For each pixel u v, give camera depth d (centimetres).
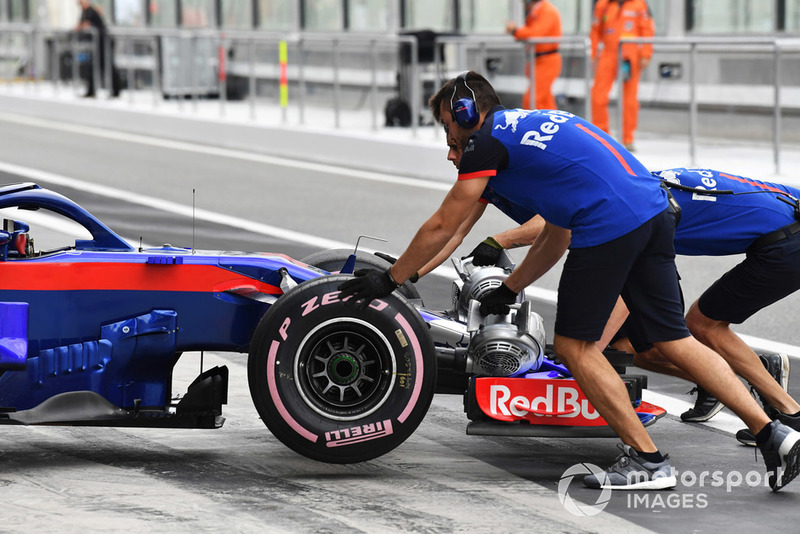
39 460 1730
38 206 1758
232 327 1719
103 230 1786
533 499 1582
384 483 1641
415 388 1642
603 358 1631
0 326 1658
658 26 5919
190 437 1861
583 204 1574
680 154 4819
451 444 1850
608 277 1587
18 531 1431
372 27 7506
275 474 1673
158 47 7194
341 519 1485
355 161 5581
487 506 1547
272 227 3881
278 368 1631
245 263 1717
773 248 1786
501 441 1872
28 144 6184
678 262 3412
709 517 1524
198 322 1709
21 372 1684
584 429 1683
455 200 1584
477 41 5441
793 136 4569
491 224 3969
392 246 3597
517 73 5262
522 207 1767
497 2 6606
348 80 5969
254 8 8469
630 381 1677
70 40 7906
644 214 1587
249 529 1445
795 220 1803
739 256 3488
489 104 1658
